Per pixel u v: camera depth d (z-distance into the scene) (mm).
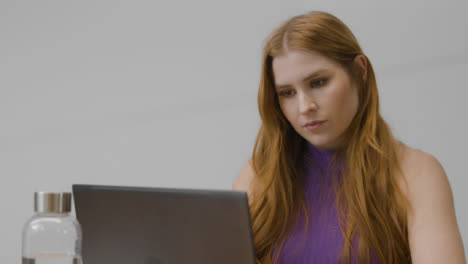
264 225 1493
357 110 1415
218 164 3055
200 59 3105
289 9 2873
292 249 1465
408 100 2605
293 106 1375
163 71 3197
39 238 997
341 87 1332
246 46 2992
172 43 3174
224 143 3043
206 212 1005
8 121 3539
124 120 3277
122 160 3275
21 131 3504
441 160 2549
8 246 3496
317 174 1530
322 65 1312
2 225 3514
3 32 3564
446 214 1293
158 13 3207
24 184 3482
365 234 1375
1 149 3545
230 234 985
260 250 1498
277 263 1469
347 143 1475
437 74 2555
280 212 1496
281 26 1378
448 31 2531
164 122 3188
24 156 3492
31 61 3490
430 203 1312
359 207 1394
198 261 1025
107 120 3318
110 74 3314
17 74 3521
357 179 1401
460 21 2508
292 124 1409
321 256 1431
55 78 3436
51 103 3443
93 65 3352
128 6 3271
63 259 1002
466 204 2510
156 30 3211
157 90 3207
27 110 3494
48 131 3443
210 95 3078
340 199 1469
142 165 3229
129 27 3270
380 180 1393
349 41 1352
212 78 3076
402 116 2613
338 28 1349
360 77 1396
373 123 1409
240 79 3010
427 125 2574
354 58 1365
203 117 3094
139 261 1095
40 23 3477
